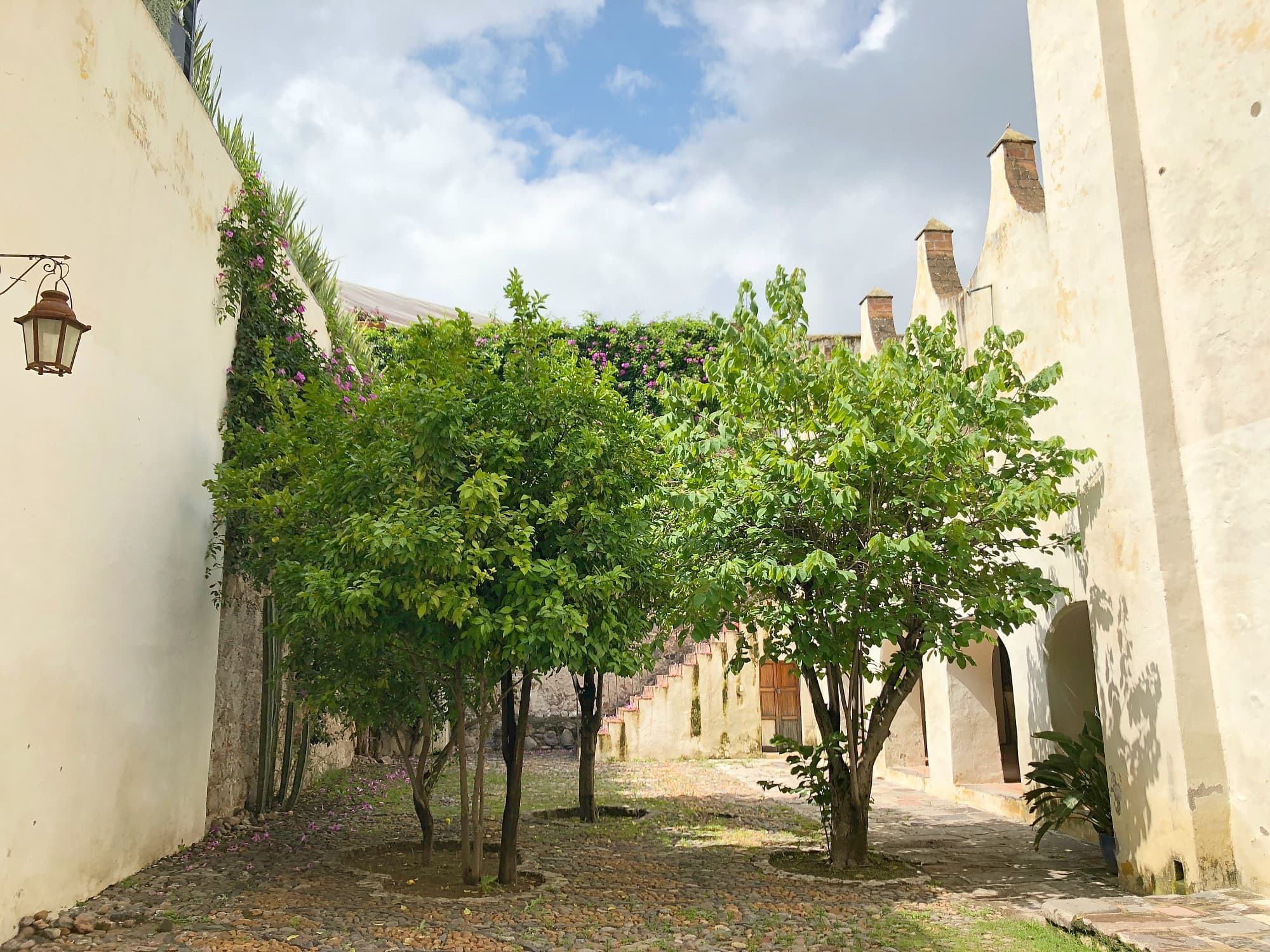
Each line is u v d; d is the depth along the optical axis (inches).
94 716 211.6
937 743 424.5
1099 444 247.4
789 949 182.2
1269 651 200.7
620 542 231.5
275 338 340.2
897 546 222.4
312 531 229.9
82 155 209.2
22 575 181.9
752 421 265.4
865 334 505.4
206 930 186.5
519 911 210.4
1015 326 338.6
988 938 189.9
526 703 244.1
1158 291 234.4
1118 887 239.5
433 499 212.1
